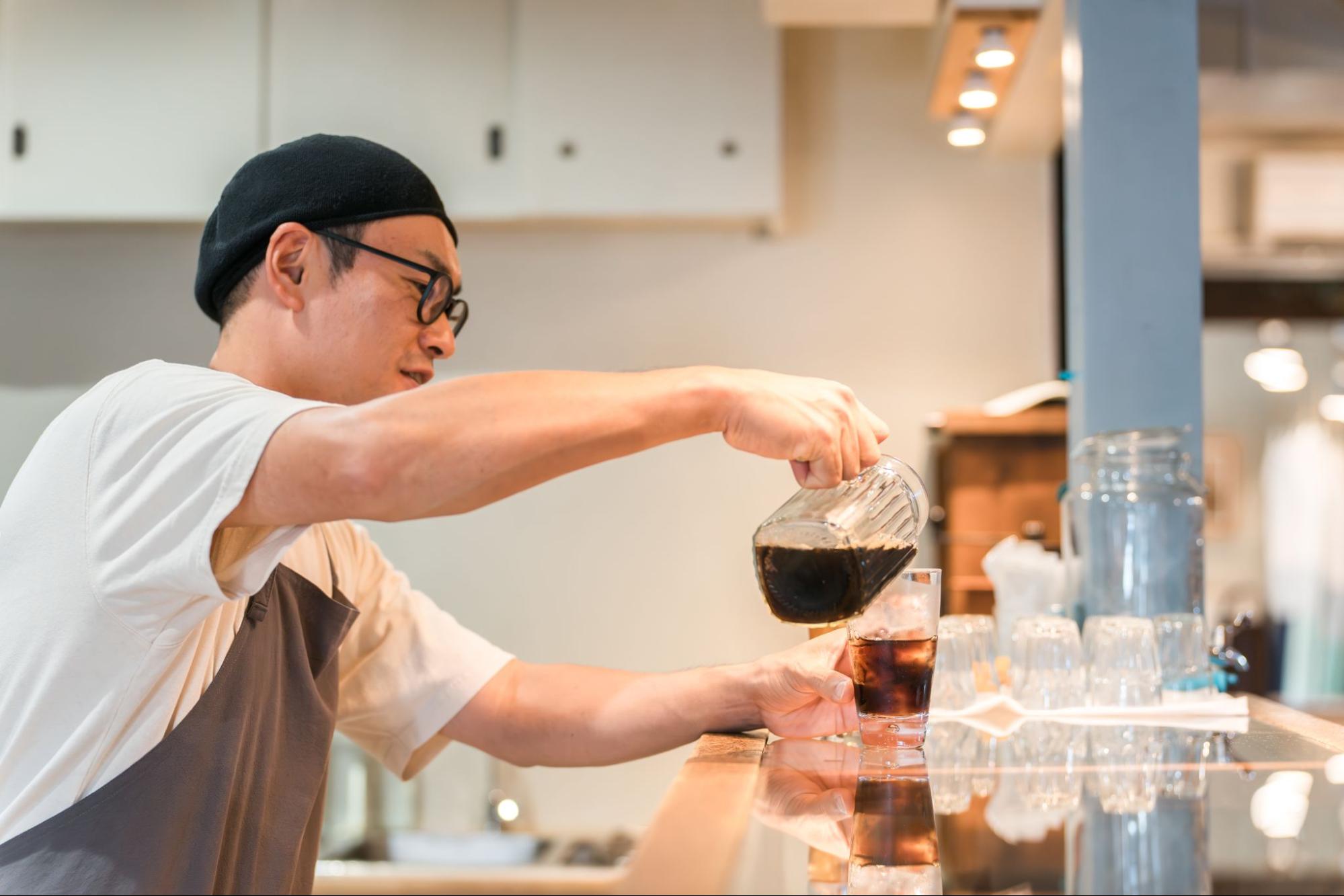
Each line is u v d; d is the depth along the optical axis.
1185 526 1.55
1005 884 0.59
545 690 1.28
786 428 0.90
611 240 3.08
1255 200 2.78
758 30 2.76
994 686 1.30
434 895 2.20
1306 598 3.54
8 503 1.01
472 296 3.09
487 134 2.78
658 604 2.97
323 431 0.86
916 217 3.05
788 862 0.64
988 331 3.02
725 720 1.16
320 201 1.15
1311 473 3.56
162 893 0.96
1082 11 1.70
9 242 3.14
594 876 2.21
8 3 2.81
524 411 0.86
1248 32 2.09
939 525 2.80
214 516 0.88
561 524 2.99
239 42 2.79
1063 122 2.73
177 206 2.79
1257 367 3.57
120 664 0.97
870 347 3.04
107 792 0.97
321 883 2.22
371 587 1.36
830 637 1.16
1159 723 1.19
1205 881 0.60
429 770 2.78
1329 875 0.60
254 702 1.09
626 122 2.76
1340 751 0.99
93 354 3.13
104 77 2.80
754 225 2.99
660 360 3.06
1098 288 1.70
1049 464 2.65
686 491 2.99
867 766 0.94
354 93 2.78
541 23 2.77
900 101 3.07
